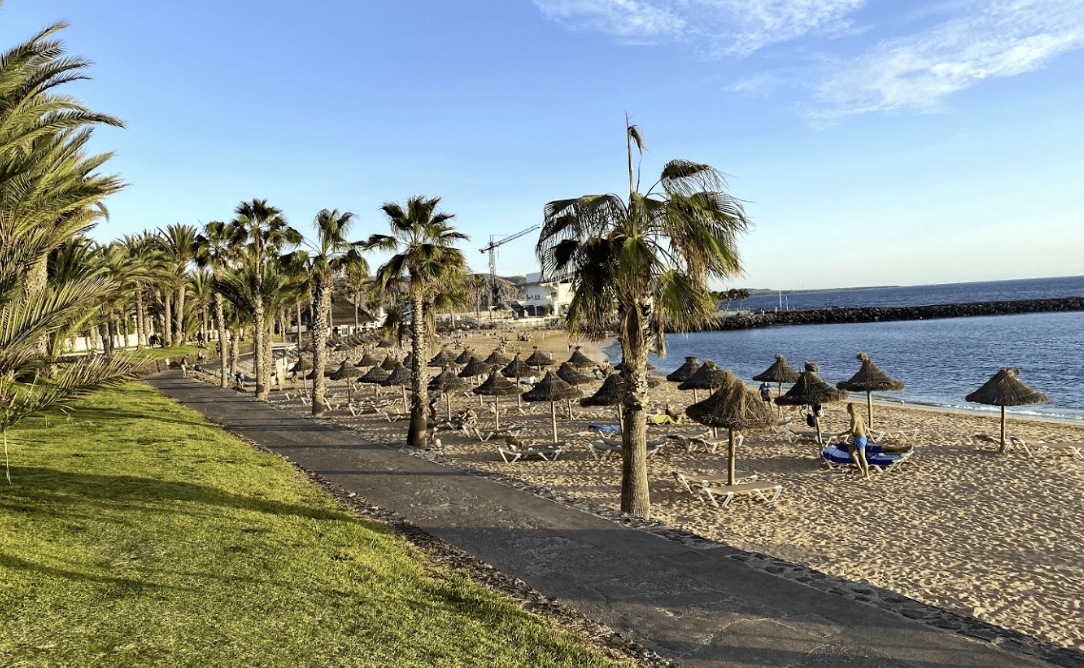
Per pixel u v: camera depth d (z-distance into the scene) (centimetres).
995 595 802
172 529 869
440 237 1845
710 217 1024
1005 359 4384
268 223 2994
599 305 1074
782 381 2108
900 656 582
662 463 1612
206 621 604
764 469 1521
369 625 624
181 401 2723
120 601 629
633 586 755
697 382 2094
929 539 1021
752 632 633
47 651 521
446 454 1772
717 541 1012
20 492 968
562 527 987
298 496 1155
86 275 1087
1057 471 1401
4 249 1105
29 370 786
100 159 1639
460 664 557
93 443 1479
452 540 936
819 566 910
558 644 600
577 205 1023
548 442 1898
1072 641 677
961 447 1666
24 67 1065
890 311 11262
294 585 710
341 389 3503
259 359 2952
